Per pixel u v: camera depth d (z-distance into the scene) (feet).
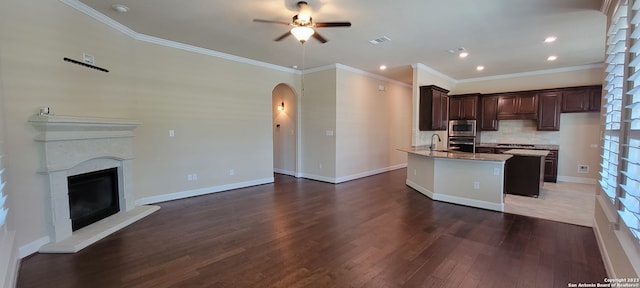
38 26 9.05
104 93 11.80
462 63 18.92
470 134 22.90
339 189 18.40
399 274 7.82
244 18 11.57
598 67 18.93
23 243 8.63
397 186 19.33
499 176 13.53
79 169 10.43
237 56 17.78
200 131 16.51
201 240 10.12
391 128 25.63
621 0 7.43
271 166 20.70
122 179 12.50
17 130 8.48
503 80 22.71
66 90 10.06
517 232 10.81
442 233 10.75
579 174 20.12
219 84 17.17
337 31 12.84
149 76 14.16
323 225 11.67
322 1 9.90
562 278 7.58
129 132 12.71
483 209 13.88
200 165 16.63
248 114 18.97
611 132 8.27
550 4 9.97
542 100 20.45
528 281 7.45
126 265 8.29
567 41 14.08
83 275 7.72
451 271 7.97
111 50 12.10
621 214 6.36
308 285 7.30
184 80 15.57
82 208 10.91
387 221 12.15
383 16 11.13
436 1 9.83
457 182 14.89
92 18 11.05
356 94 21.56
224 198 16.02
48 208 9.23
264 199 15.88
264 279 7.58
